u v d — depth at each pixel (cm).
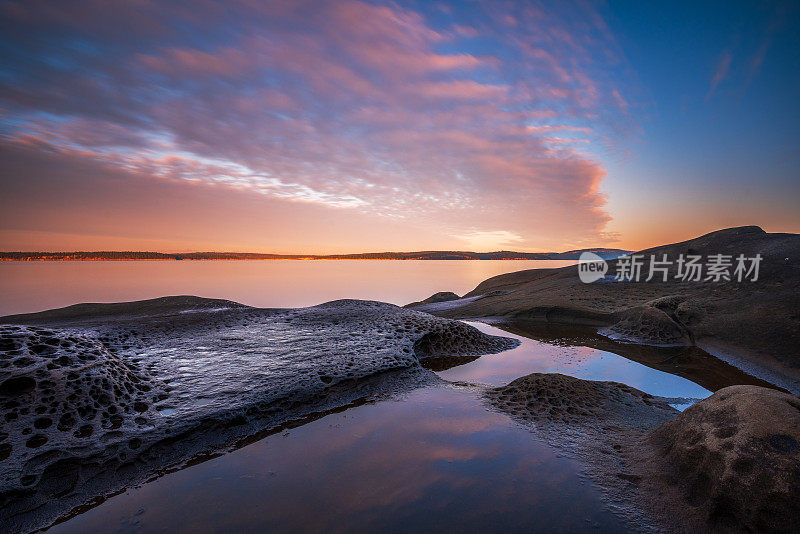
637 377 593
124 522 248
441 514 241
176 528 239
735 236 1357
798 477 213
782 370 594
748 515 217
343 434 369
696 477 256
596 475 285
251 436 374
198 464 323
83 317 977
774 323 728
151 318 858
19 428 318
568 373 622
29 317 997
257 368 520
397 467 303
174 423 367
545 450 325
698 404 304
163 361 541
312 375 499
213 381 471
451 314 1435
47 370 371
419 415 412
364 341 676
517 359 715
